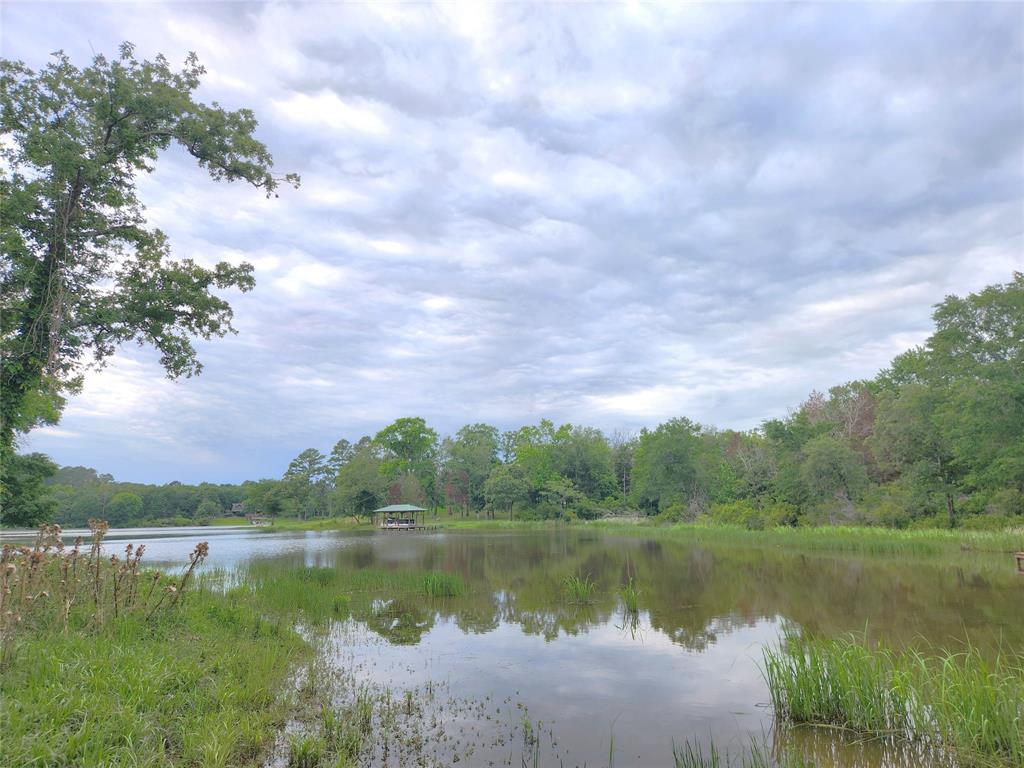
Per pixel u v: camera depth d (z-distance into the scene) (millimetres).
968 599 15367
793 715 7527
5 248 14102
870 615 13641
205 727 6031
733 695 8461
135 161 17359
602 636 12156
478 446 97125
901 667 7898
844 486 41375
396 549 36562
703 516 53281
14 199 14141
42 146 14625
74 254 16281
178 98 17156
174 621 9812
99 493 106875
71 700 5801
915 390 38938
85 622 8828
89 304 16578
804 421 51250
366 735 6906
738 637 11922
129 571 10203
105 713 5766
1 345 14148
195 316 18891
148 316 18078
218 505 122750
